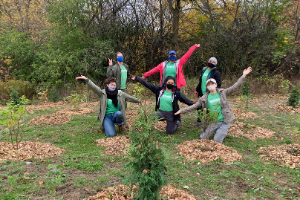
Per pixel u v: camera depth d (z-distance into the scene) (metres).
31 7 17.23
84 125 6.86
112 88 5.91
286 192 3.46
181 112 5.78
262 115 8.27
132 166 2.76
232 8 14.97
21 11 17.47
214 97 5.57
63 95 12.09
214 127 5.50
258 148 5.26
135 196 2.81
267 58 15.16
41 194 3.26
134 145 2.64
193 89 12.59
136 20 13.77
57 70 12.07
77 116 7.86
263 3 14.73
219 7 15.36
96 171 3.99
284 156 4.59
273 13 14.45
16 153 4.50
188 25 14.95
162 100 6.20
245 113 8.30
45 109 8.95
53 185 3.45
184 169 4.12
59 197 3.20
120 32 13.87
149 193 2.72
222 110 5.44
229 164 4.32
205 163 4.36
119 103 5.94
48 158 4.45
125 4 13.64
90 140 5.55
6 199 3.11
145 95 11.89
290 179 3.80
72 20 12.77
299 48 15.30
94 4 13.37
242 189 3.53
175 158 4.59
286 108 9.02
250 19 14.94
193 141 5.27
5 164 4.11
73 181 3.61
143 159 2.69
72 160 4.35
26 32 14.57
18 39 13.55
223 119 5.46
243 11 14.90
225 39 14.50
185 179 3.78
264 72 15.07
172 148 5.14
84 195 3.26
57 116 7.53
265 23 15.05
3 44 13.41
